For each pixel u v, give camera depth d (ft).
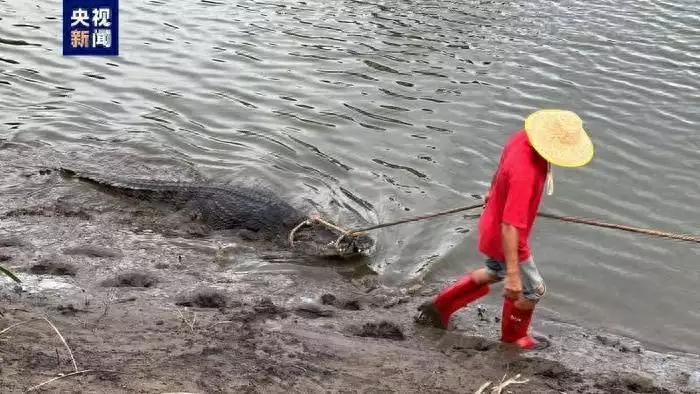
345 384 15.58
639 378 18.19
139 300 20.31
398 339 19.84
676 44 44.75
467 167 31.45
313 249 26.00
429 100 37.60
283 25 48.32
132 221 27.43
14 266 22.30
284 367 15.88
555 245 25.96
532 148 16.63
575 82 39.47
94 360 14.83
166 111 36.78
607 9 51.13
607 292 23.53
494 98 37.68
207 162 32.22
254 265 24.76
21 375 13.67
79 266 22.89
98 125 35.24
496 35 46.47
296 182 30.58
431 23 48.73
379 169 31.40
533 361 18.42
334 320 20.62
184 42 45.32
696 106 36.73
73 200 28.53
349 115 36.17
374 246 26.05
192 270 23.84
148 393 13.67
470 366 17.87
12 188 28.91
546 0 53.11
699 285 23.90
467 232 26.91
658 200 28.78
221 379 14.79
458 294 19.76
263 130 34.86
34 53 43.32
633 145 32.94
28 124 34.88
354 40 45.75
